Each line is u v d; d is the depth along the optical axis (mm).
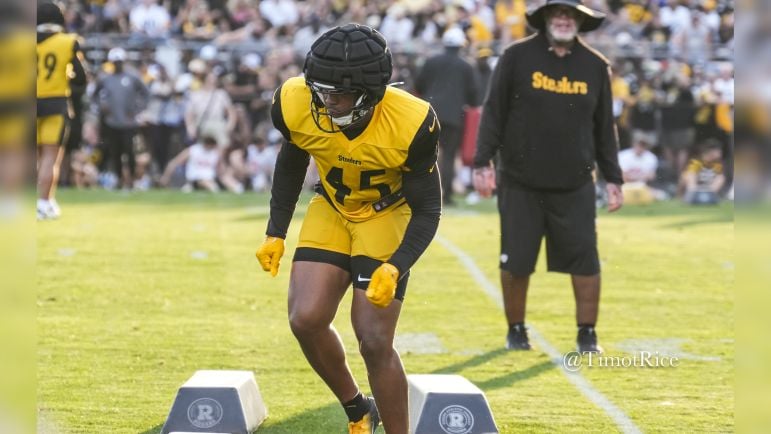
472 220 39344
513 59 19625
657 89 50625
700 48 52844
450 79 42750
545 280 28094
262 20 55156
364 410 13719
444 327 22203
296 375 17906
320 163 12773
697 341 21219
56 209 37281
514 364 19062
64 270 27562
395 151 12297
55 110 33969
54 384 16969
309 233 13086
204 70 49781
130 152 49250
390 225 12875
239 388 14250
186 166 50781
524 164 19688
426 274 28312
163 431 13867
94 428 14594
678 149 50438
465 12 54406
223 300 24422
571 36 19203
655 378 18172
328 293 12812
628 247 33781
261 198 46156
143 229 35156
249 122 51125
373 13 55562
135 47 51656
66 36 33312
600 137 20188
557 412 15898
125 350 19469
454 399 13781
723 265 30547
